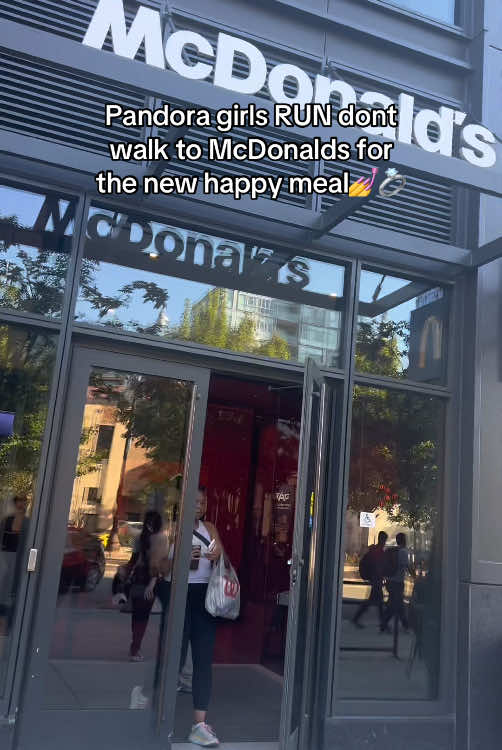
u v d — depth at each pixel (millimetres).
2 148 4148
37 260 4305
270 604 6574
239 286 4836
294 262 5051
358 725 4492
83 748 3949
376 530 4891
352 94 4520
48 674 3949
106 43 4750
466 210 5578
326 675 4523
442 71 5840
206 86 4004
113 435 4324
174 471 4445
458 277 5453
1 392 4082
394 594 4859
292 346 4914
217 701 5293
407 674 4789
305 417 4344
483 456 5105
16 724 3824
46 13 4781
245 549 8141
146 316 4520
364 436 4992
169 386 4543
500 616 4914
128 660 4148
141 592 4246
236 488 8344
